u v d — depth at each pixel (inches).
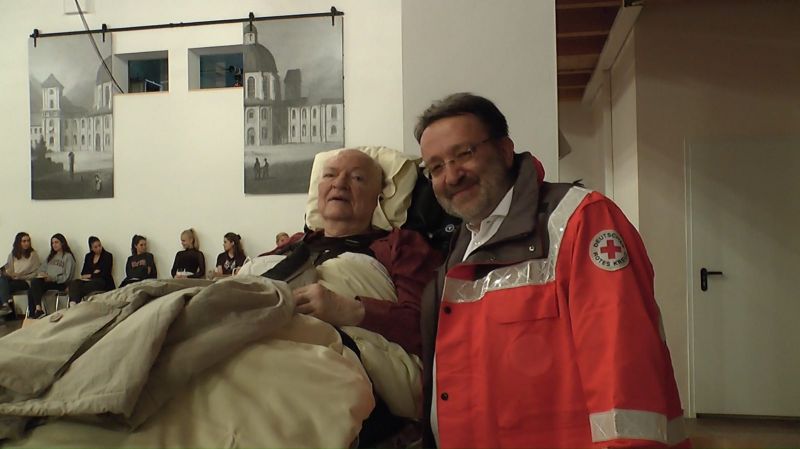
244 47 232.1
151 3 240.7
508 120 85.0
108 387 31.0
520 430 35.9
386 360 45.3
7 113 250.2
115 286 241.0
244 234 233.6
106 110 242.7
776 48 141.2
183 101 237.6
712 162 142.7
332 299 45.8
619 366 31.5
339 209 62.6
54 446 31.8
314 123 229.0
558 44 172.7
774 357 140.0
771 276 140.4
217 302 36.1
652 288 36.1
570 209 37.9
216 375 35.2
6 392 32.7
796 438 124.3
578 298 34.9
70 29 246.5
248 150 232.5
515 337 36.8
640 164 145.2
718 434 127.7
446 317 40.6
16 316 229.1
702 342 142.4
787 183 140.3
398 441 46.4
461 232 46.4
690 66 143.6
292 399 35.1
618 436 30.3
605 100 181.8
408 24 87.4
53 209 246.4
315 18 228.4
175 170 238.1
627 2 130.7
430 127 42.8
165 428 32.8
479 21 86.0
